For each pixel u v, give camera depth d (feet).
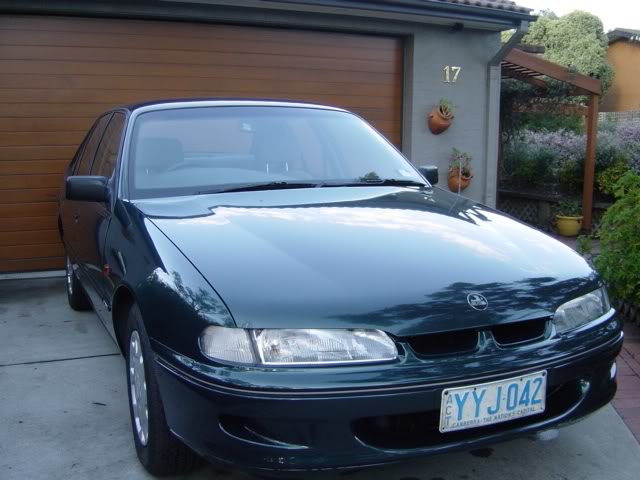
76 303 16.57
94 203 12.36
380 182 12.01
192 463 8.58
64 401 11.44
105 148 13.23
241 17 21.71
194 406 7.14
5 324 15.84
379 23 24.14
